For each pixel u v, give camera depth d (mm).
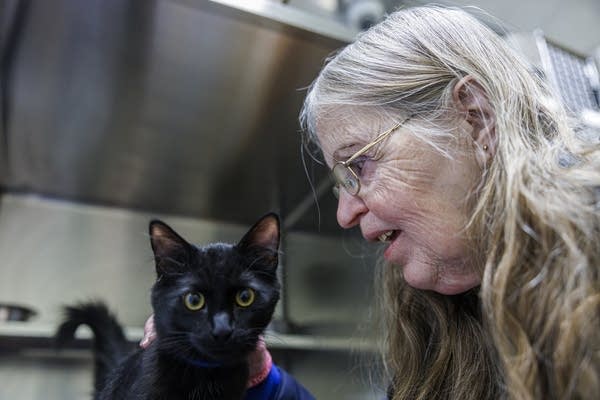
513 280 678
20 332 1655
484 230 753
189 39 1378
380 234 924
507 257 680
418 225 841
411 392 991
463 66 826
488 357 915
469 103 822
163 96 1562
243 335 1016
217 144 1768
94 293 1935
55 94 1530
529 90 839
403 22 933
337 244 1893
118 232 2039
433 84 835
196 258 1099
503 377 758
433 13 932
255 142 1762
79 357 1731
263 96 1583
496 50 861
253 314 1071
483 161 798
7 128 1662
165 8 1283
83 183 1978
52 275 1918
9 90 1510
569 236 641
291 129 1705
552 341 641
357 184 894
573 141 784
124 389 1012
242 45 1413
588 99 1372
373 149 861
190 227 2096
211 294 1043
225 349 984
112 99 1558
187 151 1801
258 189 2002
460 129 818
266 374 1127
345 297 1824
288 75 1516
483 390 897
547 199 675
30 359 1680
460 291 913
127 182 1976
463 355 945
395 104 847
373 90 863
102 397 1102
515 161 729
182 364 998
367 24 1523
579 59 1477
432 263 875
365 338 1583
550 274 652
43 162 1843
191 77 1501
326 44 1421
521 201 693
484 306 715
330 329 1854
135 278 2006
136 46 1384
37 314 1817
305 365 1816
